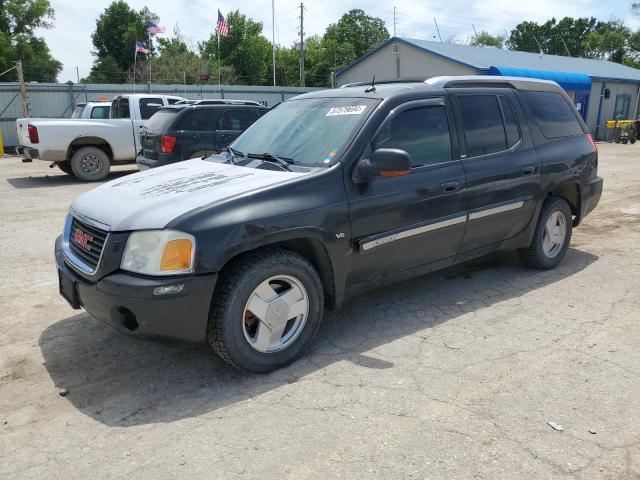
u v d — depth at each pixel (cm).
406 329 424
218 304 334
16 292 515
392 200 399
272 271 345
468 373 353
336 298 390
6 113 2339
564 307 463
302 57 5125
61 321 448
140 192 372
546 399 321
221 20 3484
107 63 6606
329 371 359
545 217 532
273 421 304
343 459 270
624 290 502
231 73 5431
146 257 316
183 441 287
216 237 322
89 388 345
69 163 1295
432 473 259
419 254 432
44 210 905
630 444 278
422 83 457
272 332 354
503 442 281
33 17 5350
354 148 388
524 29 8050
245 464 267
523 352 382
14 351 395
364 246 388
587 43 6938
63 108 2430
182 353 390
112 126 1263
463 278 542
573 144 555
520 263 585
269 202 346
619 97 2966
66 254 370
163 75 5056
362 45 7088
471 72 2538
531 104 526
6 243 690
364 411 311
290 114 465
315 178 369
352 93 447
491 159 471
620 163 1582
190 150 1002
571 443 280
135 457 275
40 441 290
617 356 374
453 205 440
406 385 339
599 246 660
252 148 450
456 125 453
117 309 324
